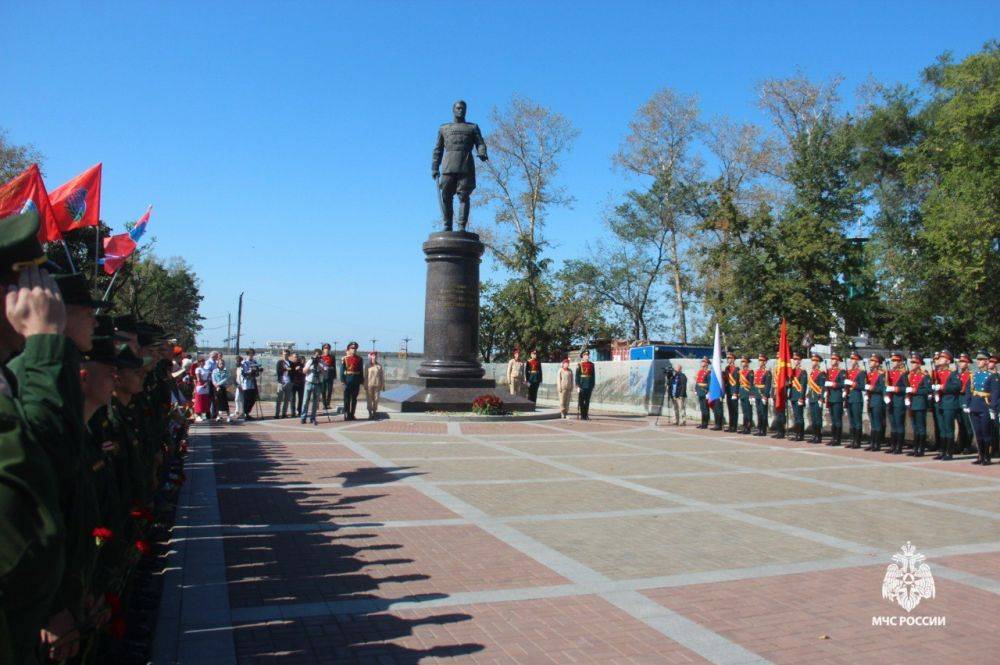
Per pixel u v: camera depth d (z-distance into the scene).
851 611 5.86
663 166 44.09
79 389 2.66
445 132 25.20
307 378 20.86
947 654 5.01
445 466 13.27
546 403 37.34
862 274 32.28
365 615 5.59
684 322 45.66
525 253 43.88
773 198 39.81
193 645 4.94
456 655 4.88
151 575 6.29
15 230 2.50
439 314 24.45
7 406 2.25
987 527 9.05
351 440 17.05
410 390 24.69
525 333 44.12
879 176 37.41
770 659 4.88
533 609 5.79
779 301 31.48
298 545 7.62
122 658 4.60
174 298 40.19
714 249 33.62
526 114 45.00
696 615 5.71
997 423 16.00
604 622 5.52
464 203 25.27
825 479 12.91
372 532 8.23
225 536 7.96
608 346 49.47
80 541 3.04
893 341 33.44
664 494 10.99
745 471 13.68
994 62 27.22
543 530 8.47
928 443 18.23
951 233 27.02
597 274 51.41
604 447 17.03
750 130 41.31
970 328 30.66
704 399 23.08
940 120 29.22
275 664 4.69
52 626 2.98
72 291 3.24
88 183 9.02
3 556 2.10
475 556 7.30
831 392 18.88
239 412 22.81
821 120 38.47
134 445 5.24
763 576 6.79
